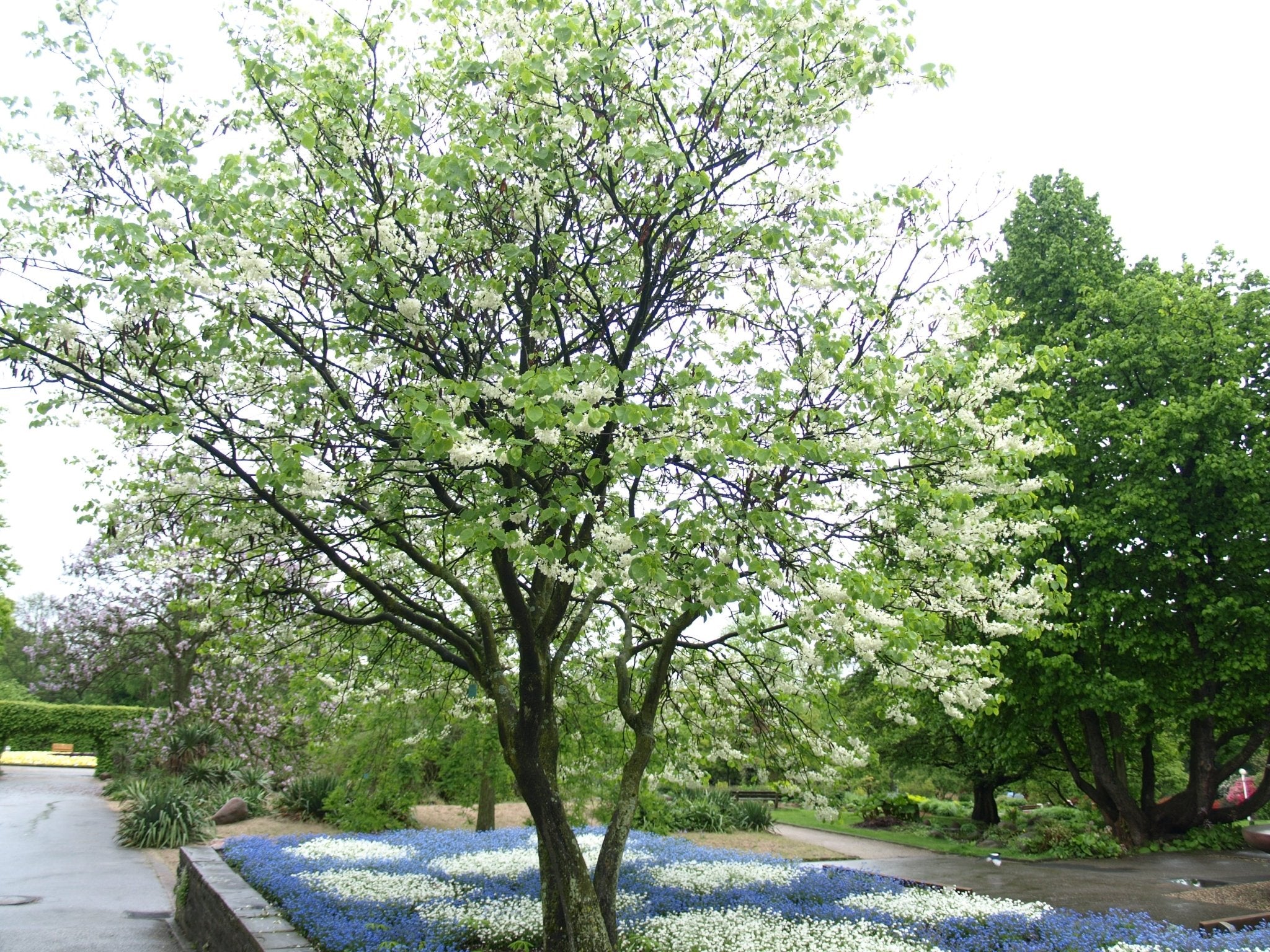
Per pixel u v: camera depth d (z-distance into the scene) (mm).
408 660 9375
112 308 5887
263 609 7617
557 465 5664
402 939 7371
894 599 6676
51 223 5793
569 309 6848
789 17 5789
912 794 39406
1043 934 8500
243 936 7328
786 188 6273
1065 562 19766
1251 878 14156
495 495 5477
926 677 7582
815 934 8156
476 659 7203
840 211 6438
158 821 16750
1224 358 19094
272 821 19469
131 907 11273
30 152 5551
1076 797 30391
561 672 9570
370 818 16703
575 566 5930
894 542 6723
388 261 5730
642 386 6562
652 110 6082
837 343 5891
